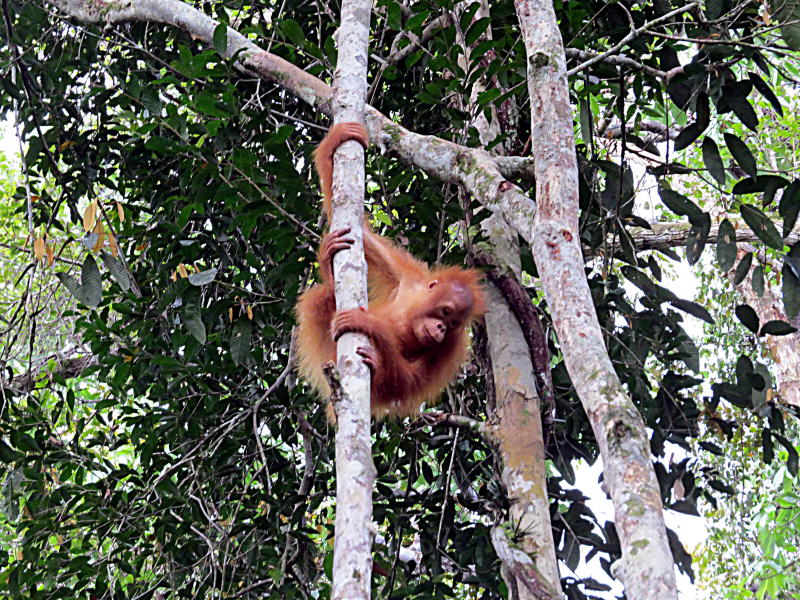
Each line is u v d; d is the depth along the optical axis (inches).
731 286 335.6
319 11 200.7
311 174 195.0
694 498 201.8
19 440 193.0
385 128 168.1
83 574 186.7
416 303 169.3
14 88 214.1
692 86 178.7
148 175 209.8
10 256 281.4
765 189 177.6
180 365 184.9
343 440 87.8
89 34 206.4
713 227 283.4
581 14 175.2
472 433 175.8
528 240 134.0
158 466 199.0
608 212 194.9
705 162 180.5
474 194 149.5
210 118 191.3
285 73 175.5
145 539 194.7
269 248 191.3
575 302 102.7
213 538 195.0
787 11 162.1
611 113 215.6
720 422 205.5
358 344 102.9
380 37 213.3
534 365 165.8
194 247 189.0
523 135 199.6
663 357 201.6
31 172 222.1
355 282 108.7
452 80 166.9
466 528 192.7
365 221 187.8
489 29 187.5
